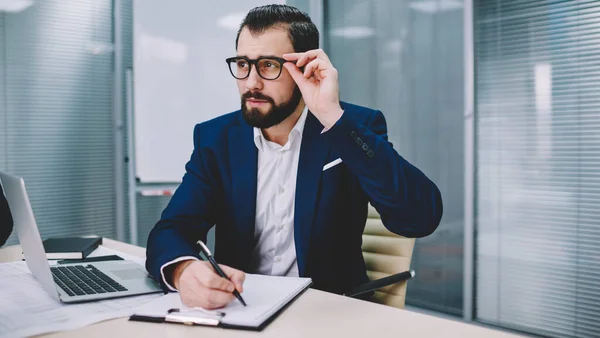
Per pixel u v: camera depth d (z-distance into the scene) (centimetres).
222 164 129
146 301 93
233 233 125
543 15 251
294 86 110
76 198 305
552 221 253
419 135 300
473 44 273
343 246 123
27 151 289
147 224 326
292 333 75
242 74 110
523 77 259
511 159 265
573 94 243
